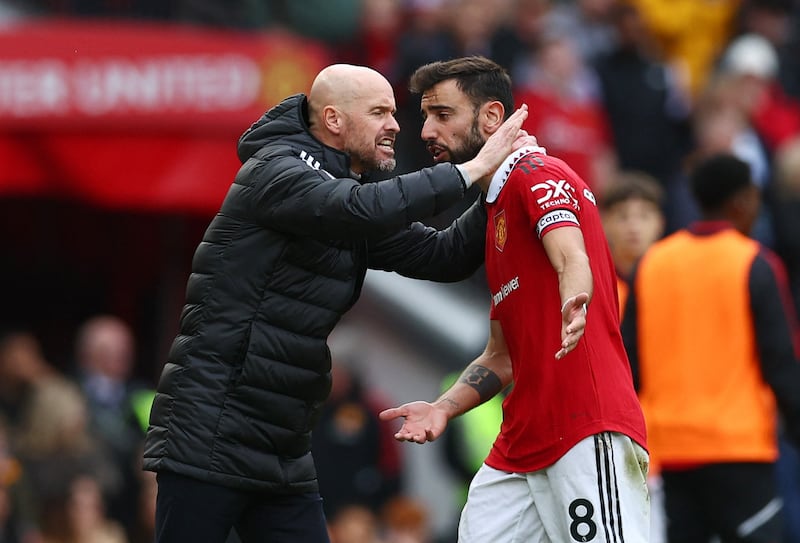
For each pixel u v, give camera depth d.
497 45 42.53
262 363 19.98
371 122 20.39
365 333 40.09
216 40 36.00
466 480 36.44
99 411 34.94
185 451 19.86
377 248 21.39
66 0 38.62
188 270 40.09
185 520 19.97
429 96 20.45
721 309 25.41
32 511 32.66
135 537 33.88
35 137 35.41
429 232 21.55
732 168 25.89
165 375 20.27
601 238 19.84
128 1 38.44
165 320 39.84
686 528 25.75
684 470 25.53
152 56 35.72
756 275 25.28
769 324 25.22
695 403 25.42
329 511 35.56
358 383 36.69
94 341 35.66
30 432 33.16
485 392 21.11
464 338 40.34
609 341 19.62
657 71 45.62
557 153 41.34
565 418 19.30
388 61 41.75
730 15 51.25
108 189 35.53
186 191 35.81
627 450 19.38
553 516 19.62
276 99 36.31
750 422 25.25
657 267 25.95
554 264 18.98
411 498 37.78
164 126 35.78
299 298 20.12
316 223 19.56
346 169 20.34
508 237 19.72
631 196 28.05
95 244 40.06
